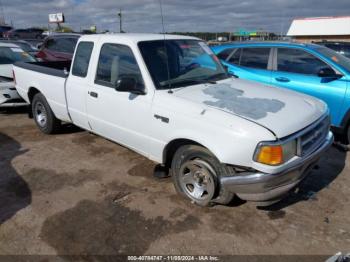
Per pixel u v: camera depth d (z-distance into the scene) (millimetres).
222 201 3307
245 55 6379
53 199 3658
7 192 3814
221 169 3127
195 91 3631
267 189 2891
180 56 4082
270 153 2797
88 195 3740
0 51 7887
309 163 3143
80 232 3090
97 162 4617
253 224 3203
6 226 3180
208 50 4645
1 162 4637
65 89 4863
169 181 4055
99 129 4500
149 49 3854
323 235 3047
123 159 4711
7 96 6789
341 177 4160
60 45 11164
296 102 3535
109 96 4086
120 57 3984
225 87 3859
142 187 3912
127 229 3131
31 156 4844
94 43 4375
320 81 5293
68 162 4625
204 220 3260
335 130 5234
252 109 3191
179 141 3465
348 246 2902
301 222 3236
